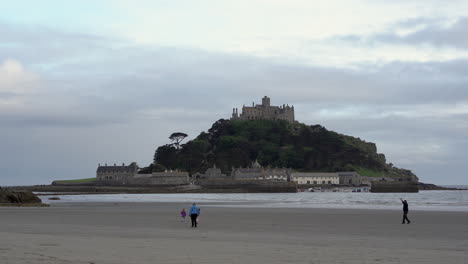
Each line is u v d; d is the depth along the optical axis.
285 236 36.56
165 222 51.06
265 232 40.06
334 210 74.38
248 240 33.25
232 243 30.94
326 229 43.00
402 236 36.91
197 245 29.59
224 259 23.94
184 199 144.75
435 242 32.81
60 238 32.69
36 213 66.38
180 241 31.92
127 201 125.12
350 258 24.50
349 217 58.31
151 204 102.81
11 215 61.69
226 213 67.12
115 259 23.58
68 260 22.97
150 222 50.94
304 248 28.50
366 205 96.31
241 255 25.31
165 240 32.47
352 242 32.41
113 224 48.06
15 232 37.97
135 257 24.30
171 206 91.81
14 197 91.69
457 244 31.69
